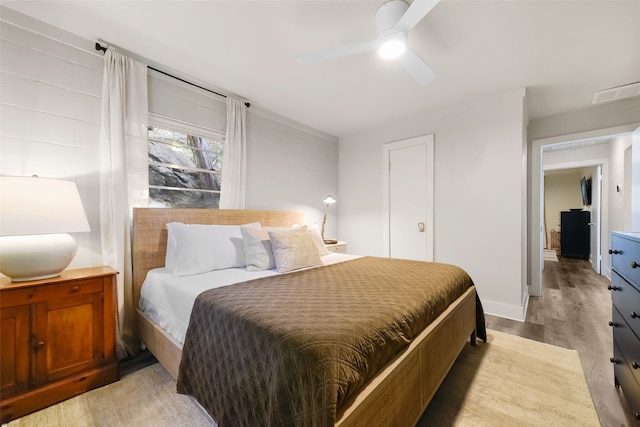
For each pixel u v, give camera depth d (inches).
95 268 72.5
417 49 80.5
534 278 139.3
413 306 52.5
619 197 153.3
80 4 63.6
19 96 66.5
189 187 102.3
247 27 71.6
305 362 33.9
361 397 36.2
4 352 53.5
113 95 77.8
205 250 81.4
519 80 98.7
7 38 65.0
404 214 142.1
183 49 81.4
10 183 55.1
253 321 42.9
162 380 67.1
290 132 139.8
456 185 123.9
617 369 61.5
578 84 101.3
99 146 77.9
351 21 69.1
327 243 139.9
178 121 96.2
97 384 63.6
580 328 97.8
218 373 46.4
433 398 60.6
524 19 67.5
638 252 50.1
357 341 38.2
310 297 54.1
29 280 58.0
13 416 53.2
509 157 109.2
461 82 100.5
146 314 76.5
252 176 121.8
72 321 61.3
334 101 118.1
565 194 302.0
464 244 121.3
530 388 63.7
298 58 70.5
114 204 77.1
